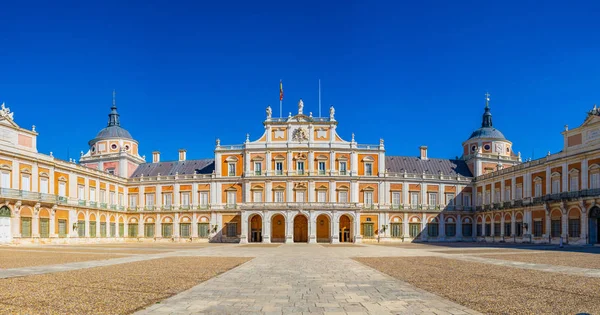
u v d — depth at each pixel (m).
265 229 80.12
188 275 24.56
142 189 93.25
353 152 87.94
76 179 76.62
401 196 90.06
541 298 17.09
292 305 15.92
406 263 32.84
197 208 89.44
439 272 26.23
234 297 17.50
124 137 99.69
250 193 86.69
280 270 27.69
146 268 28.41
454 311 14.80
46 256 38.91
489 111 104.19
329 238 82.38
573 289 19.23
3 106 62.41
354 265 31.28
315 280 22.64
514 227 77.50
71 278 22.84
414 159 98.50
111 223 87.62
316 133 88.25
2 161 61.69
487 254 42.69
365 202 88.62
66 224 73.50
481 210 89.81
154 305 15.85
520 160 97.69
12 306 15.31
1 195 60.41
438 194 92.00
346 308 15.39
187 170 95.88
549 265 30.41
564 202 63.94
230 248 57.88
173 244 74.56
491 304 15.93
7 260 34.16
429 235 90.44
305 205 79.88
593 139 60.56
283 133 88.38
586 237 60.16
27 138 66.81
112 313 14.40
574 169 63.59
